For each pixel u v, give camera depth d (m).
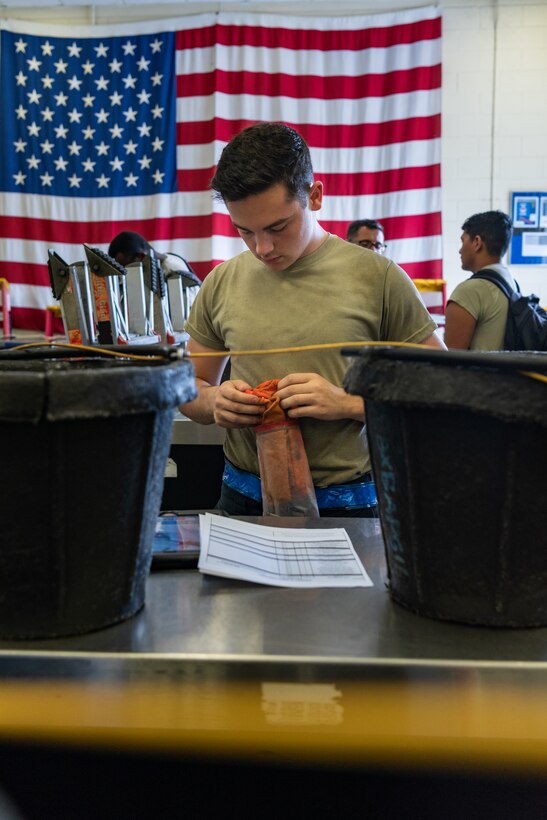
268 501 1.27
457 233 5.12
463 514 0.56
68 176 5.19
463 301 2.89
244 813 0.58
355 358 0.62
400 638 0.57
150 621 0.61
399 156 4.97
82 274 1.61
